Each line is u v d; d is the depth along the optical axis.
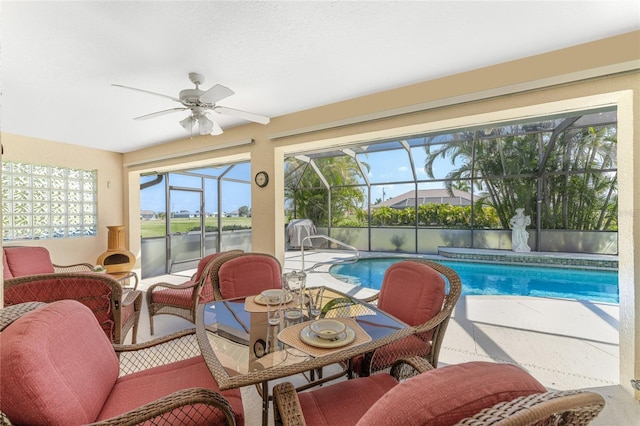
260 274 2.57
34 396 0.91
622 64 1.99
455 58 2.32
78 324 1.24
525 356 2.53
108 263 4.53
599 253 6.99
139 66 2.33
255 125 3.84
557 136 6.59
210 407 1.20
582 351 2.61
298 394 1.30
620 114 2.14
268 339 1.50
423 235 8.52
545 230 7.52
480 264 7.46
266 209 3.79
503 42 2.11
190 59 2.25
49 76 2.45
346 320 1.75
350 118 3.09
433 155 7.89
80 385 1.10
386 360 1.67
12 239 4.08
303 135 3.45
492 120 2.68
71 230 4.73
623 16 1.83
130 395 1.30
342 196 9.48
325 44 2.10
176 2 1.64
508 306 3.83
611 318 3.38
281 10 1.73
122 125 3.75
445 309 1.74
